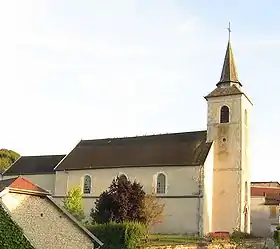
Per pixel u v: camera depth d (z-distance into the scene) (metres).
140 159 46.75
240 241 39.88
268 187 71.94
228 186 44.88
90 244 24.06
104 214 37.97
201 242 36.00
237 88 47.22
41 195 22.48
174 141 47.78
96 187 47.53
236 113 46.19
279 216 58.41
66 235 23.27
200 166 43.31
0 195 20.66
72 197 42.94
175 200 43.47
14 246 20.38
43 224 22.44
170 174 44.34
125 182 39.84
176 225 42.81
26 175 53.69
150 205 41.25
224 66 49.50
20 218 21.52
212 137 46.53
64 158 51.72
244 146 46.06
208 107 47.59
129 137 51.06
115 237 30.97
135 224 31.78
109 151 50.00
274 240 43.94
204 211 42.62
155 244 32.22
